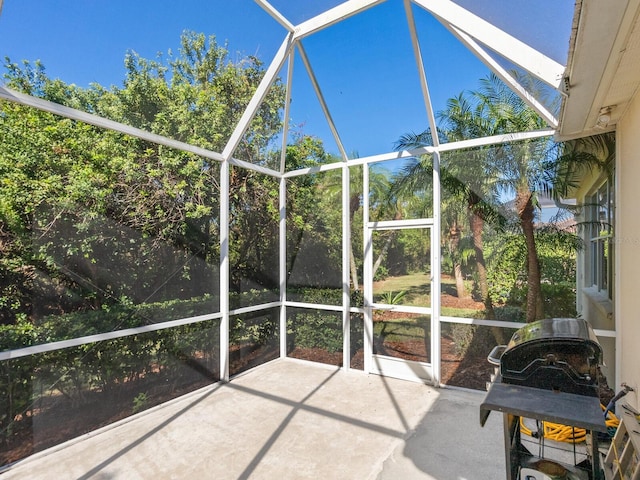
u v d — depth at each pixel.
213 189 4.41
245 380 4.48
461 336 4.14
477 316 4.05
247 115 4.16
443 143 4.26
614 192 3.23
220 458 2.75
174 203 3.95
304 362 5.26
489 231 3.99
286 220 5.52
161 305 3.78
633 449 1.75
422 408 3.62
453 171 4.20
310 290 5.30
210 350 4.32
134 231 3.56
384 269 4.71
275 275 5.45
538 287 3.71
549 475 1.67
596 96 2.46
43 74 2.93
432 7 2.79
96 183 3.23
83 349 3.13
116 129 3.26
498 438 3.01
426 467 2.61
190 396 3.95
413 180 4.50
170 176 3.91
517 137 3.79
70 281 3.04
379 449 2.86
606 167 3.31
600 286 3.40
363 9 3.12
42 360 2.86
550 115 3.19
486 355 3.97
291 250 5.48
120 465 2.67
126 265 3.48
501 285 3.92
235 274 4.79
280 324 5.48
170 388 3.85
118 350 3.39
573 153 3.51
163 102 3.95
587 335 1.53
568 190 3.55
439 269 4.28
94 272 3.21
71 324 3.02
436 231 4.30
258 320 5.13
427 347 4.35
